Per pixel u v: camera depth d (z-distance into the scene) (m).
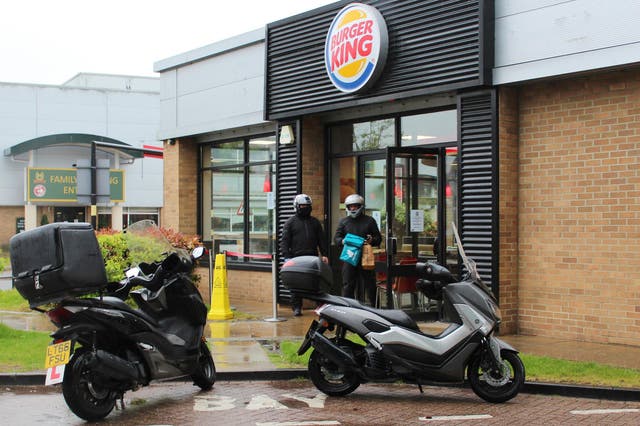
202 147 17.41
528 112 10.68
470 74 10.59
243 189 16.09
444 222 11.98
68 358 6.31
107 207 37.78
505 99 10.61
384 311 7.50
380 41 11.68
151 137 39.62
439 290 7.64
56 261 6.50
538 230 10.55
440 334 7.38
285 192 14.16
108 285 7.43
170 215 17.56
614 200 9.80
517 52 10.30
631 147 9.65
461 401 7.39
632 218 9.63
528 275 10.64
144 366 7.03
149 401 7.44
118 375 6.62
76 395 6.36
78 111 38.22
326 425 6.41
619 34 9.30
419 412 6.91
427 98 12.01
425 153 12.00
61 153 37.12
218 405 7.23
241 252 16.16
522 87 10.73
